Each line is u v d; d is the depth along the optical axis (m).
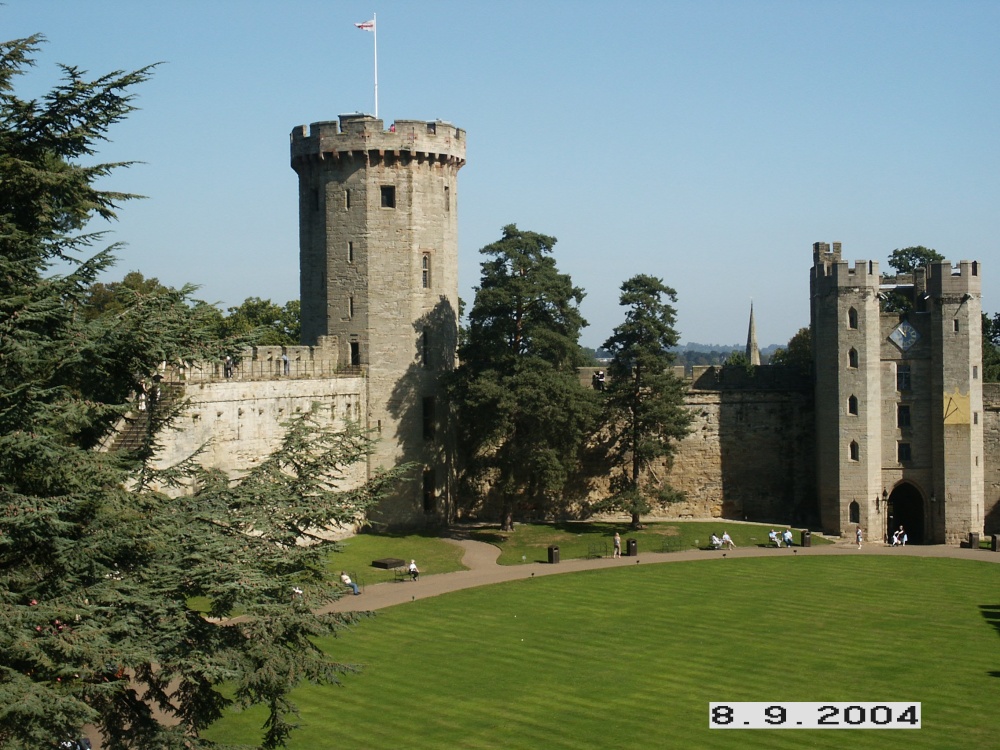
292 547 30.16
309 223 82.56
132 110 28.70
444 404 83.88
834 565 72.50
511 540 80.19
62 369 26.91
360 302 80.56
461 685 45.84
